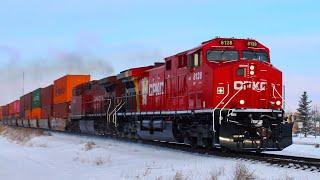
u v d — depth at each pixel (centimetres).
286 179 1212
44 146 3042
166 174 1473
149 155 2083
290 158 1830
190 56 2125
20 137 4031
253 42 2053
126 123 3119
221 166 1501
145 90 2770
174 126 2320
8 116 8906
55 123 5131
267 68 1959
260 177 1287
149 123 2636
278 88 1977
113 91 3438
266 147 1880
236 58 2008
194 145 2181
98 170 1703
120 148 2508
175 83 2306
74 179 1462
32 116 6425
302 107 7312
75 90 4553
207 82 1947
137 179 1423
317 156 2089
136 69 2930
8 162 2033
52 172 1656
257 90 1933
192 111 2075
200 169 1498
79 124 4375
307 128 7112
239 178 1256
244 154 1938
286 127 1916
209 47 1994
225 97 1892
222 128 1839
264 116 1903
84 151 2505
